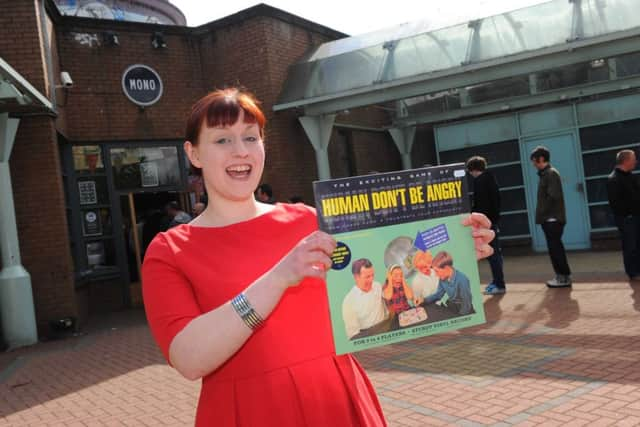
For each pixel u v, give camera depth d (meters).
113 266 10.41
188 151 1.66
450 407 3.90
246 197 1.60
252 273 1.49
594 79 11.31
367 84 9.92
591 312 6.24
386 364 5.09
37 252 8.38
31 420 4.62
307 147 11.25
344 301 1.47
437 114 12.88
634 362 4.40
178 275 1.47
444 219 1.55
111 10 12.48
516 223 12.67
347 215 1.49
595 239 11.66
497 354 5.02
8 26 8.18
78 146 10.11
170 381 5.34
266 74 10.60
